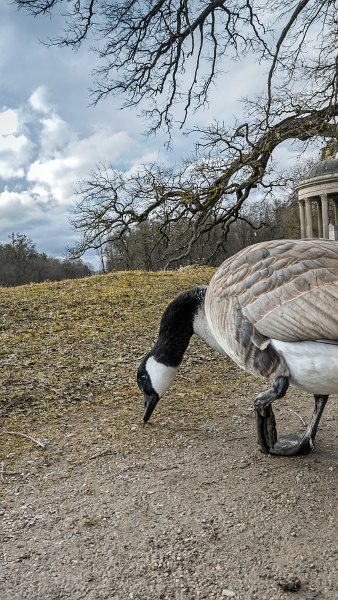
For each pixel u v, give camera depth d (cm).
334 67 1200
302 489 289
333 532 243
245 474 309
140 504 271
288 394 488
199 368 571
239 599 195
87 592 200
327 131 1373
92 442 360
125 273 1269
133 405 443
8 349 599
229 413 425
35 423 398
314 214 2644
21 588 202
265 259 279
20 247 3638
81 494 284
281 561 220
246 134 1536
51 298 898
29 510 266
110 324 734
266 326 260
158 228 1770
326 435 376
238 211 1942
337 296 242
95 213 1636
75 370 535
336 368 247
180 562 219
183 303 366
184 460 330
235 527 248
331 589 201
